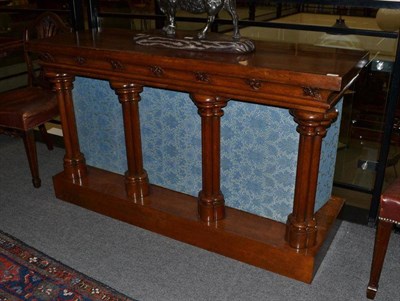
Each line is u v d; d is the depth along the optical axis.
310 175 1.78
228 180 2.16
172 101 2.14
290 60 1.77
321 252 2.00
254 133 1.97
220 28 2.99
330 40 3.34
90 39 2.24
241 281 1.96
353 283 1.94
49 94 2.87
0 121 2.66
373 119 2.88
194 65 1.78
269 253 1.97
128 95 2.09
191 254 2.14
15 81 4.25
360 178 2.91
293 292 1.89
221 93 1.80
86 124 2.54
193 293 1.89
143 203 2.28
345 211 2.46
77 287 1.93
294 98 1.64
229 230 2.05
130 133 2.19
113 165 2.57
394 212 1.66
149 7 3.13
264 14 3.67
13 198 2.66
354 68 1.70
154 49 1.98
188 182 2.30
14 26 3.80
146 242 2.23
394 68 2.04
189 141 2.19
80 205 2.54
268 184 2.04
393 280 1.96
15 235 2.30
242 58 1.81
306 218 1.89
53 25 2.94
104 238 2.27
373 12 3.62
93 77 2.18
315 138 1.71
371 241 2.22
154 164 2.38
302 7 3.79
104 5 3.26
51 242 2.24
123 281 1.97
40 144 3.45
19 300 1.86
